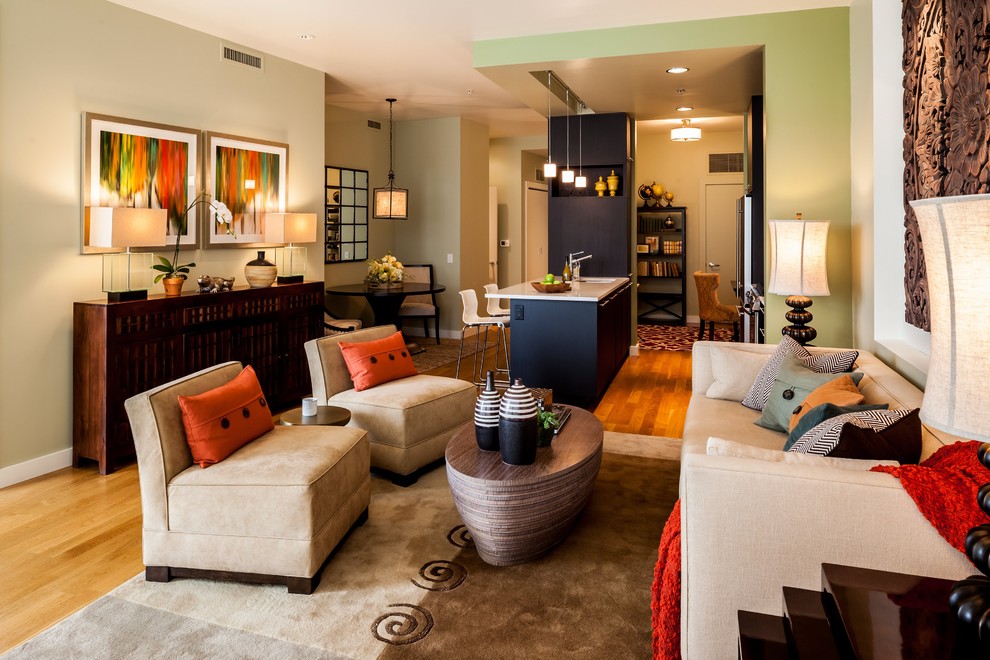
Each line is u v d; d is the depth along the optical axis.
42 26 3.79
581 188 7.29
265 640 2.20
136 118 4.36
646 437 4.49
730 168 10.15
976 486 1.52
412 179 8.95
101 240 3.96
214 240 4.94
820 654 1.26
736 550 1.64
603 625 2.27
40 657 2.11
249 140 5.19
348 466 2.84
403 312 8.13
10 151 3.67
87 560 2.80
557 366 5.34
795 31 4.46
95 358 3.86
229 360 4.63
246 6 4.30
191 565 2.56
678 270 10.38
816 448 1.92
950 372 1.15
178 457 2.61
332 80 6.41
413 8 4.38
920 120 2.94
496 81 5.62
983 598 1.17
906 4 3.18
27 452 3.81
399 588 2.53
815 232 3.94
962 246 1.13
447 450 2.92
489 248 9.57
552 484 2.62
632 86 5.77
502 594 2.47
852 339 4.42
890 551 1.54
